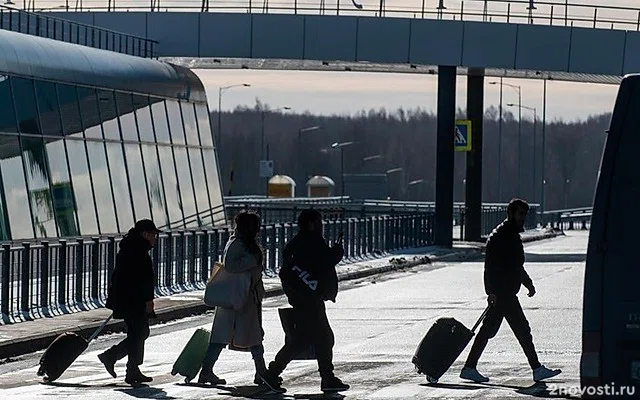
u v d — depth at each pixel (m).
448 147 136.25
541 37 126.19
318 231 40.94
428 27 126.06
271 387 40.94
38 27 109.12
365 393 40.44
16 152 90.75
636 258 28.53
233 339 42.41
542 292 84.81
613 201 28.73
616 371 28.44
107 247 70.50
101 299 69.38
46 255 64.44
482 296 81.88
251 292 42.50
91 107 105.00
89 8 125.81
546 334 58.66
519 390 41.12
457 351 42.66
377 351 52.78
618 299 28.53
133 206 109.81
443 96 133.88
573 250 147.38
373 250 123.12
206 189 130.00
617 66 126.38
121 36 124.62
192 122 129.12
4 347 51.91
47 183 94.62
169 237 79.81
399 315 69.12
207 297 42.16
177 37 124.88
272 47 124.81
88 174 102.00
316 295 40.50
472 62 126.50
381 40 125.56
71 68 102.56
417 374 45.34
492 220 185.75
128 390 41.56
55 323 59.41
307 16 124.81
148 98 117.69
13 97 92.25
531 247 156.00
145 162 114.38
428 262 119.81
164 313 67.25
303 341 40.72
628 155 28.77
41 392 41.00
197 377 44.94
